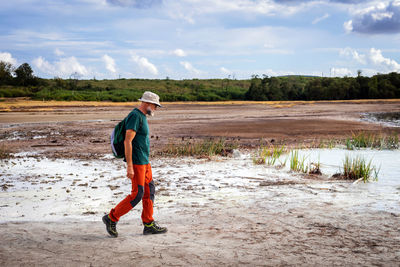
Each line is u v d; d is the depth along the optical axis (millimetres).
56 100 61000
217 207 4773
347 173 7270
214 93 86750
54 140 13688
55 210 4844
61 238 3316
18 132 17188
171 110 39000
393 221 3816
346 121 23359
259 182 6770
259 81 109000
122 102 59500
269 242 3146
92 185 6539
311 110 38125
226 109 41031
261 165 8773
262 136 15477
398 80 82188
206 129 18422
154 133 16641
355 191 5793
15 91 72438
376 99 77000
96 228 3783
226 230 3580
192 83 116625
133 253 2863
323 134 16125
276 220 3938
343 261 2668
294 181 6836
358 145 12227
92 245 3090
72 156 10164
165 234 3490
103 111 35188
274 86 83750
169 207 4887
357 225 3676
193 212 4508
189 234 3463
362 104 53781
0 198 5551
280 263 2635
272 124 21219
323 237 3279
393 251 2885
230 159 9734
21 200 5422
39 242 3162
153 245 3098
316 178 7184
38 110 35719
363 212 4258
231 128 18906
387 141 12906
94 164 8875
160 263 2633
